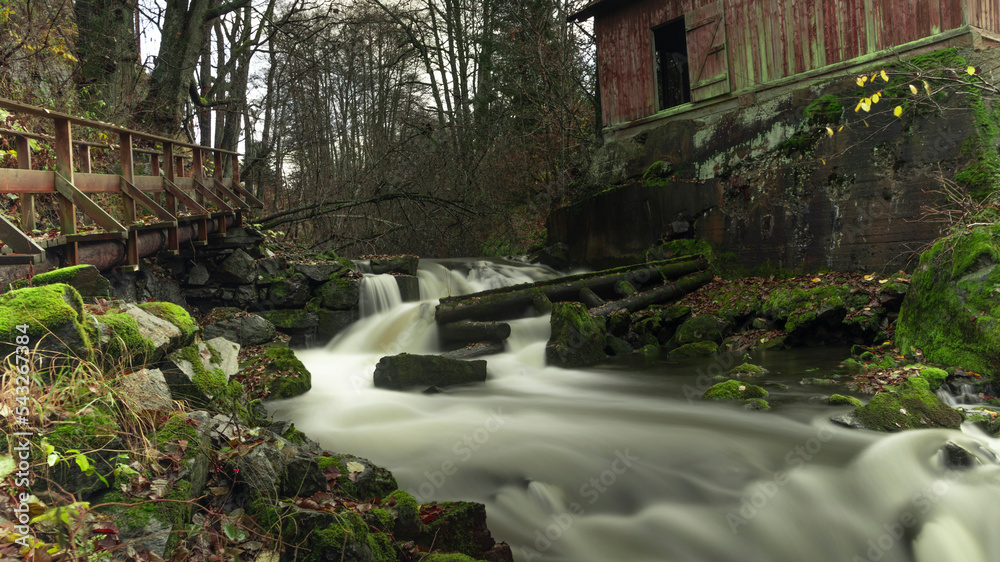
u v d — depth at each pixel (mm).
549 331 10109
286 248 13250
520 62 18969
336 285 11070
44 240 5738
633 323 10781
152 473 2928
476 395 7637
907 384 6207
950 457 4871
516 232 18438
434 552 3479
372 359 9922
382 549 3271
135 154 12891
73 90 11586
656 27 14039
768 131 11695
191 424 3346
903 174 9797
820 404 6379
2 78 9656
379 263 12438
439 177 18984
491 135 20422
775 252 11516
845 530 4336
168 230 8367
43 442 2736
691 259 12391
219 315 10078
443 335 10352
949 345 7066
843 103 10602
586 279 11422
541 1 18172
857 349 8453
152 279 9094
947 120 9320
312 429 6055
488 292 10977
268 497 3213
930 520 4371
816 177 10898
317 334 10977
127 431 3039
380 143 21734
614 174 14602
